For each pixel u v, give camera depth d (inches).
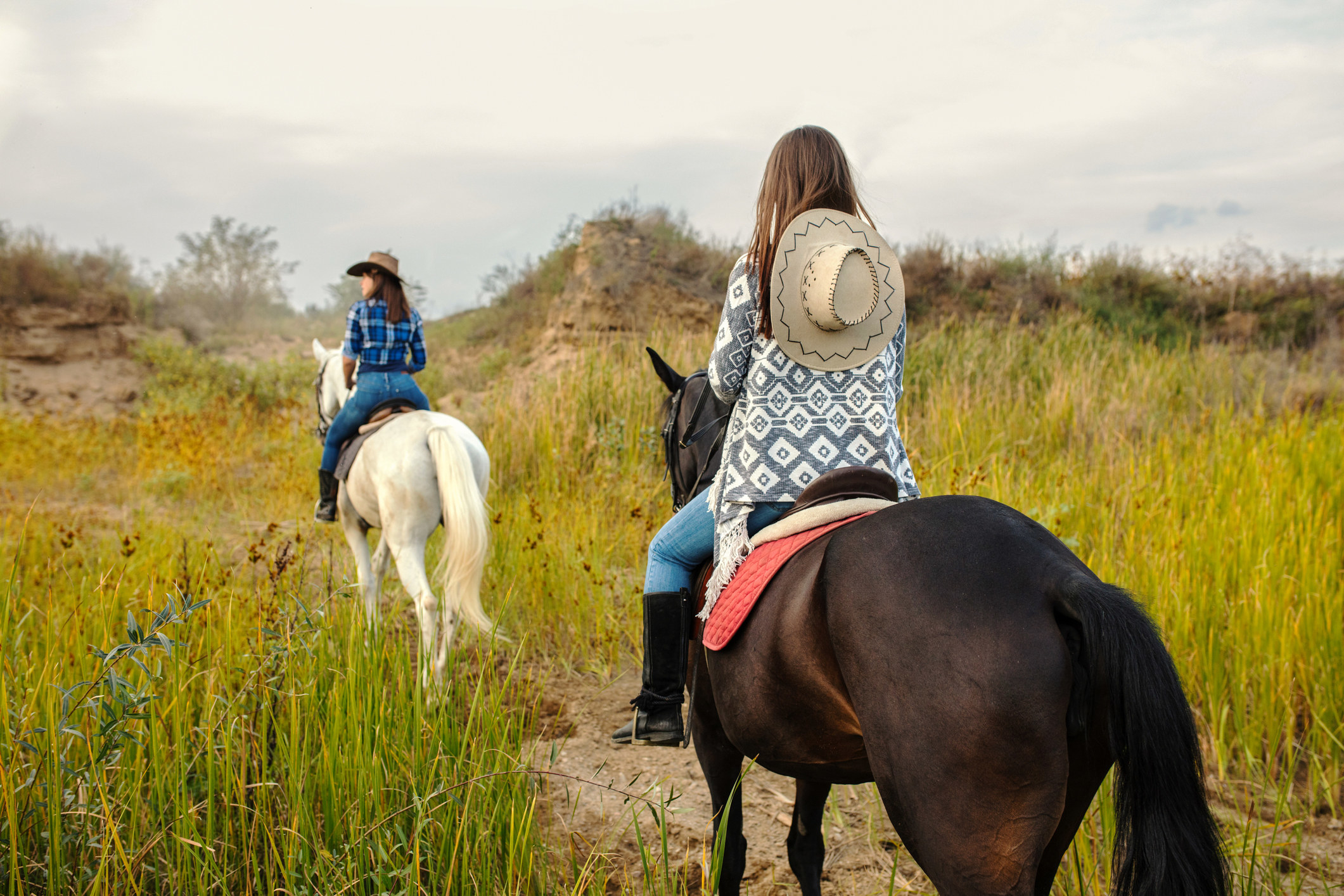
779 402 84.8
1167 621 165.0
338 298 1079.6
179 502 337.4
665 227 553.9
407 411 193.0
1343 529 196.5
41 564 190.1
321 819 107.3
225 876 93.8
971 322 492.4
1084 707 59.4
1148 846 54.8
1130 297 566.6
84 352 650.8
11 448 430.6
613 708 168.9
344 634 141.1
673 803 136.0
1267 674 147.6
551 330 533.0
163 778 102.5
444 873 102.2
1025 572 62.4
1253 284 560.7
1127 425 318.7
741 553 84.3
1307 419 300.7
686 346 373.1
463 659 173.0
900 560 65.9
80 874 92.4
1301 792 141.9
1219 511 208.4
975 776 59.1
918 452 282.0
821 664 70.1
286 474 343.0
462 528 168.1
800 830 102.8
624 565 229.8
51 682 109.4
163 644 99.3
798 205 86.1
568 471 282.8
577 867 113.2
